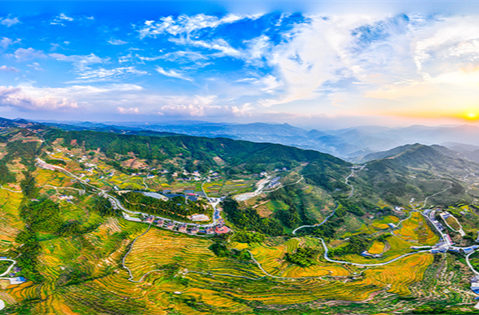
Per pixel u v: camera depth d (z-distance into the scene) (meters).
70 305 104.00
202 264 143.38
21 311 98.31
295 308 106.50
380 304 109.25
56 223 163.50
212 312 103.19
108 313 100.50
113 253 148.25
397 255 156.50
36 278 119.56
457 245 160.75
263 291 120.38
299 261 149.00
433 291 118.38
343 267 145.25
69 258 137.38
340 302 111.12
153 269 136.38
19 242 142.50
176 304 108.25
